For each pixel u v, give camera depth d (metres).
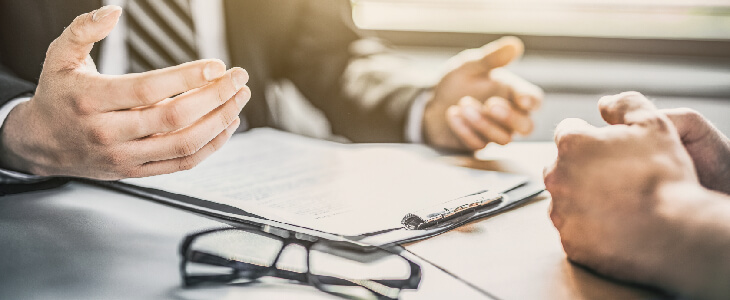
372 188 0.44
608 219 0.31
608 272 0.30
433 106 0.67
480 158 0.58
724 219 0.28
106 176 0.43
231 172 0.50
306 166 0.52
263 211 0.36
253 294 0.30
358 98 0.79
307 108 1.18
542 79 1.24
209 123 0.40
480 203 0.40
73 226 0.40
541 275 0.31
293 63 0.96
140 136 0.39
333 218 0.36
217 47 0.93
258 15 0.96
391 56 0.91
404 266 0.32
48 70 0.40
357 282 0.31
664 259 0.29
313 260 0.34
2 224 0.40
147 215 0.43
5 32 0.75
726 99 1.17
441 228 0.36
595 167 0.32
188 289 0.31
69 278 0.32
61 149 0.42
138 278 0.32
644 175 0.31
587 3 1.29
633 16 1.26
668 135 0.34
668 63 1.22
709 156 0.36
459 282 0.30
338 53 0.92
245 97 0.40
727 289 0.27
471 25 1.31
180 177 0.48
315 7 0.96
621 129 0.34
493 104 0.61
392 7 1.35
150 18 0.86
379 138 0.75
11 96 0.49
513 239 0.35
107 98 0.38
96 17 0.38
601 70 1.24
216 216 0.36
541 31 1.26
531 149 0.63
